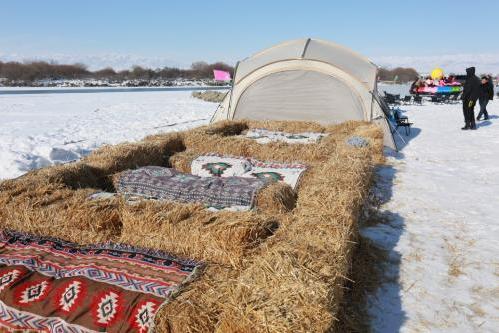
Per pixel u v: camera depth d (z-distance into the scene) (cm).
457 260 417
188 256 323
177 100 2656
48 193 412
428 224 515
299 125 946
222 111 1074
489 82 1505
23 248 327
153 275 281
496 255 429
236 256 306
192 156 646
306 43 1036
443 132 1284
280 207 430
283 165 607
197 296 245
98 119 1586
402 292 356
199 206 368
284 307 215
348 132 864
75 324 249
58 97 2691
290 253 270
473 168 808
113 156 579
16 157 753
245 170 585
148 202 373
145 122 1522
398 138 1171
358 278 368
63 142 1041
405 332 302
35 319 256
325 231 317
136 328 240
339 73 973
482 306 339
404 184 694
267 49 1093
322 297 223
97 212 355
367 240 447
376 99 975
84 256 315
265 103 1046
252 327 205
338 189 424
